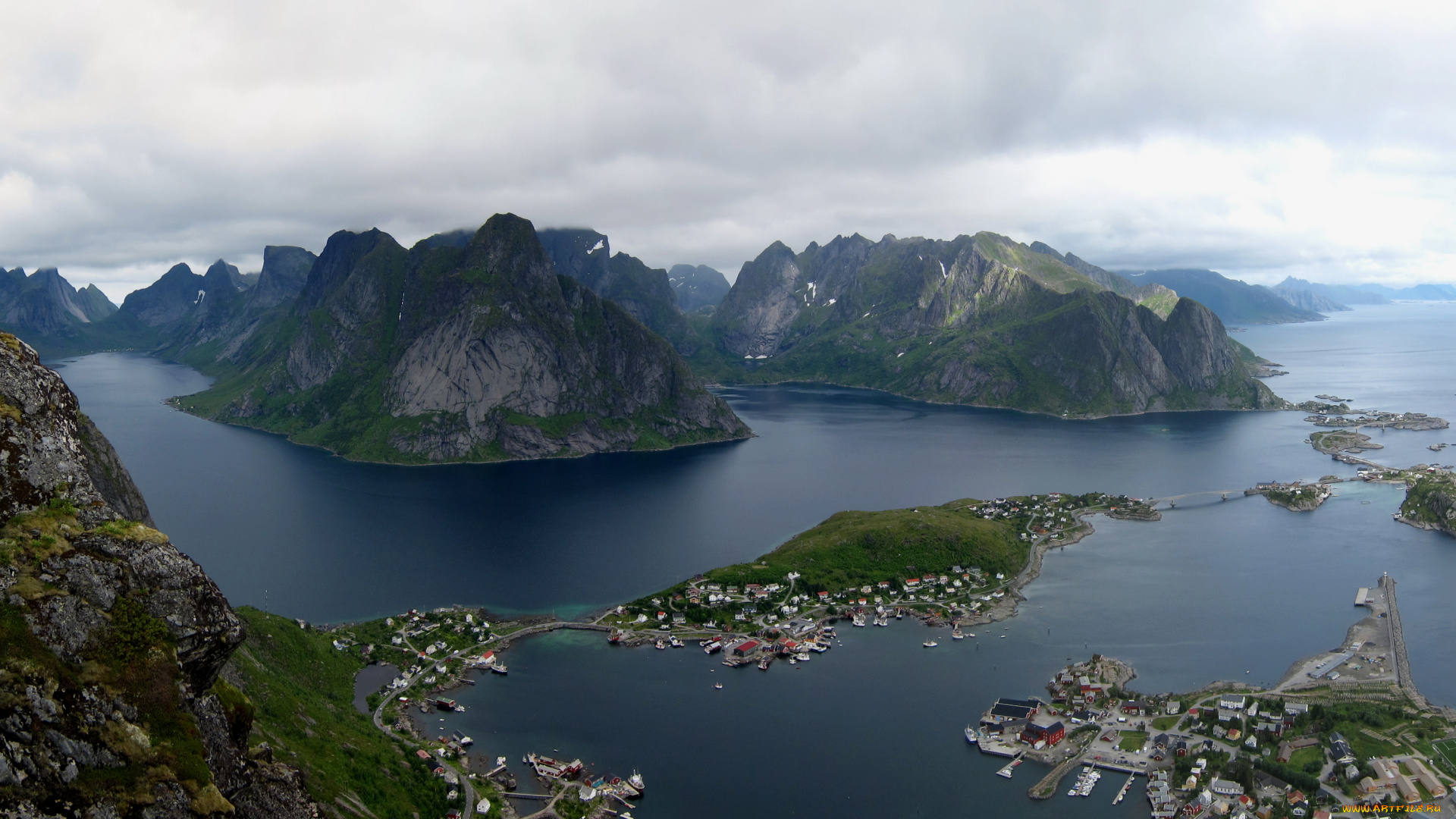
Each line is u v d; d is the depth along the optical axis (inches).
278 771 3321.9
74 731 2554.1
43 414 3053.6
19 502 2883.9
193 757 2743.6
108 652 2736.2
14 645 2551.7
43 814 2410.2
